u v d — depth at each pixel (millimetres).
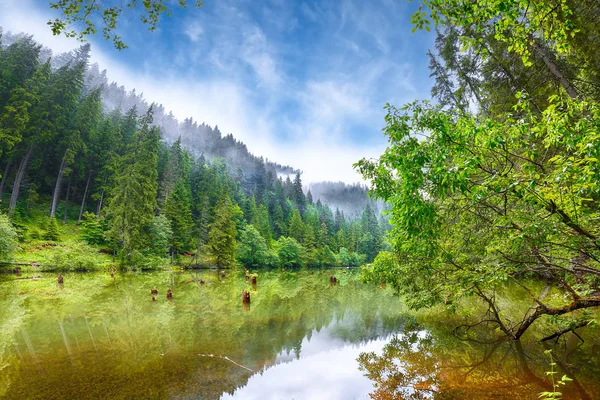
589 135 3188
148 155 42969
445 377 6754
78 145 42094
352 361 8164
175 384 6535
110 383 6418
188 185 60625
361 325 12227
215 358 8234
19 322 11180
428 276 9203
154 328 10852
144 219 35844
